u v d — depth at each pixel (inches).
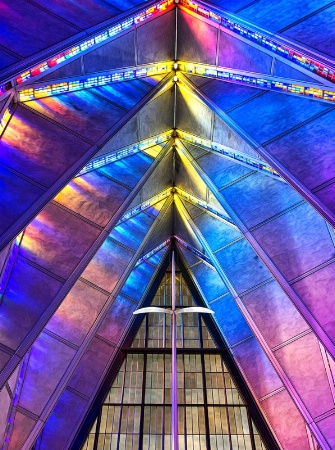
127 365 975.6
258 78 791.1
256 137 735.1
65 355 836.0
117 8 767.7
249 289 888.9
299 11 733.3
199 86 848.9
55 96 756.0
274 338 836.0
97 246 752.3
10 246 681.6
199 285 1074.7
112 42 782.5
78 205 786.8
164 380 954.7
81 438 882.1
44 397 794.8
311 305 698.8
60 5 719.7
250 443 880.9
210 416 908.6
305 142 705.6
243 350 970.1
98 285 903.1
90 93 787.4
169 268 1111.6
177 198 1053.2
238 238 948.6
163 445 879.7
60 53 684.1
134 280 1056.2
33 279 690.8
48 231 743.1
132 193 839.7
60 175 664.4
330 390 774.5
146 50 834.2
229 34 789.9
